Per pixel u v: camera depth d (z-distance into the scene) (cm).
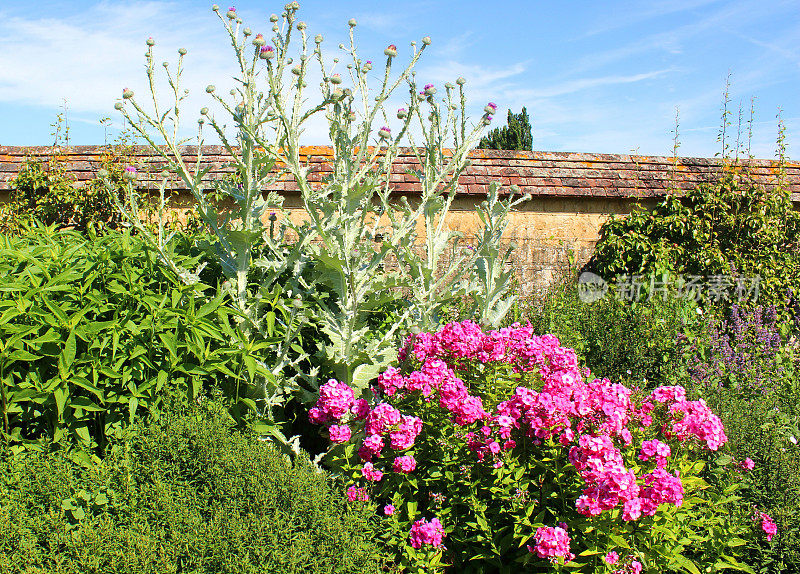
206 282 439
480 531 321
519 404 316
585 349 629
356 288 402
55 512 249
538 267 846
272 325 383
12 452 287
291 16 366
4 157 807
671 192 889
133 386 312
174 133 395
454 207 855
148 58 381
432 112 457
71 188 751
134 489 262
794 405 538
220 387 354
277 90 372
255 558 240
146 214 725
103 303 328
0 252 339
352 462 361
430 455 341
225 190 420
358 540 271
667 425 341
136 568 224
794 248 891
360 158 394
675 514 312
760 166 945
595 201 902
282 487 272
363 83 411
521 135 2773
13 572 220
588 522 297
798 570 345
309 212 400
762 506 368
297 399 428
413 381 341
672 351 616
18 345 298
